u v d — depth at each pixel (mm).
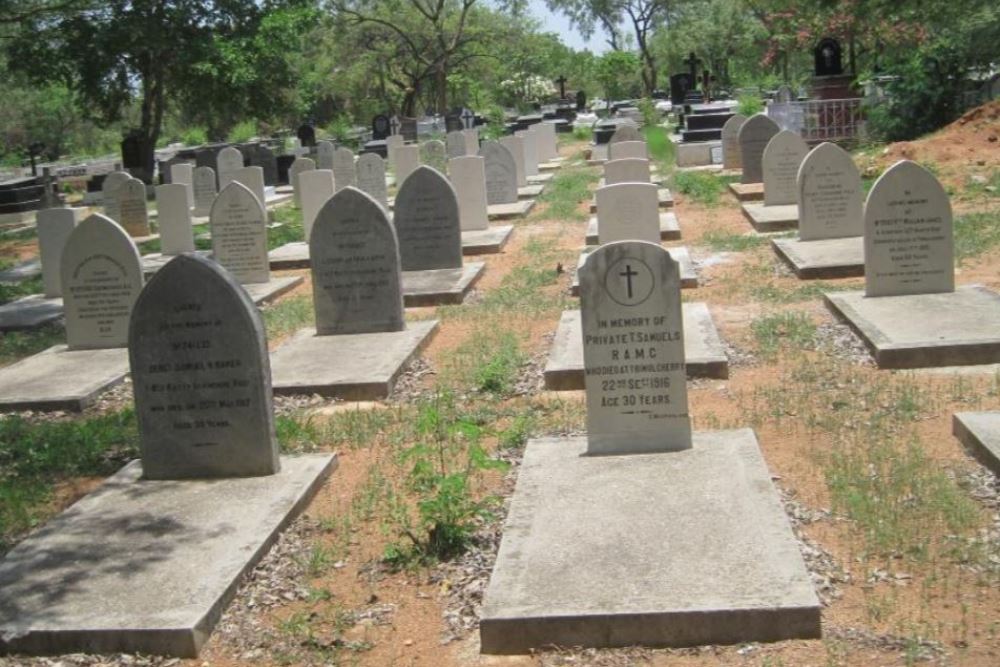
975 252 13648
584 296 7480
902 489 6828
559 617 5418
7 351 13328
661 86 82062
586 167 31141
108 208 23453
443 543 6566
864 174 19672
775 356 10039
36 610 5949
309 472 7832
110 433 9406
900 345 9430
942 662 5023
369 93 64375
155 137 40500
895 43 35094
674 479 6969
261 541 6672
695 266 14594
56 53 35000
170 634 5660
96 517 7203
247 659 5641
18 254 23516
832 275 13234
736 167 25594
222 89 39469
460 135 32469
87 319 12234
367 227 11703
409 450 7266
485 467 7000
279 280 15891
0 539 7227
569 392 9570
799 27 40375
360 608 6062
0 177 43844
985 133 20219
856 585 5789
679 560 5875
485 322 12492
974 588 5668
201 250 20500
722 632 5340
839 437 7891
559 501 6785
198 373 7781
